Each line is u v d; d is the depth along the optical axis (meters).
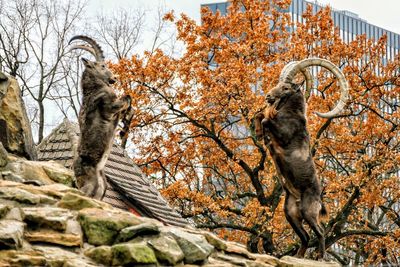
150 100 37.59
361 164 38.16
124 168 25.17
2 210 16.06
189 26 39.25
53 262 15.53
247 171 37.12
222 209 36.88
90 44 19.41
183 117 38.06
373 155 38.84
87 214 16.70
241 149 42.47
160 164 38.72
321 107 38.31
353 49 40.31
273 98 19.23
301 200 19.36
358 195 38.03
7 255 15.30
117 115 18.55
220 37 39.03
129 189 23.89
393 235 38.81
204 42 38.38
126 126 19.36
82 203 17.03
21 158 20.36
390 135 39.50
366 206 39.00
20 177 18.59
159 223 17.28
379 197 38.25
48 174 19.28
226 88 36.38
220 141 37.16
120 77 37.47
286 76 19.56
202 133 39.09
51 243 16.05
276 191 37.16
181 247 17.00
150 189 25.80
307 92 20.05
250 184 42.34
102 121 18.38
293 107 19.27
